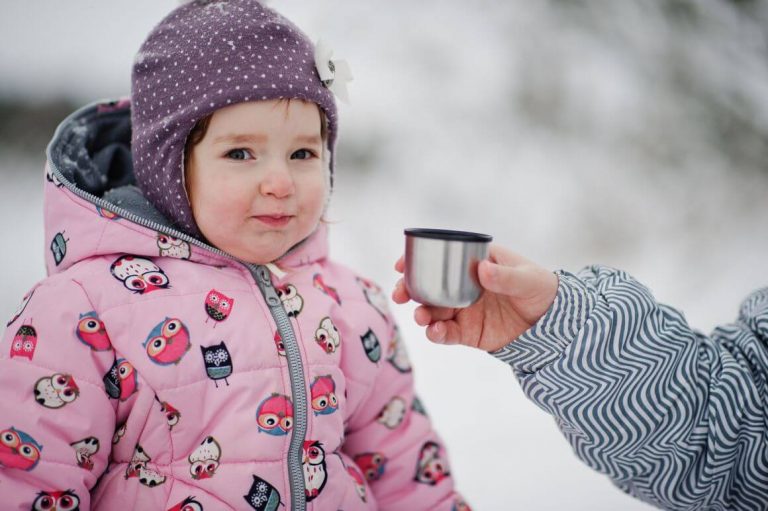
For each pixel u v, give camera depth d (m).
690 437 1.10
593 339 1.04
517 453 2.19
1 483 0.95
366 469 1.35
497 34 4.89
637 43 4.76
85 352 1.05
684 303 3.23
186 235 1.17
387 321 1.40
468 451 2.18
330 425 1.16
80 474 1.01
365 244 3.45
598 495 1.96
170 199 1.18
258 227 1.13
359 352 1.28
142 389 1.06
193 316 1.11
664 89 4.56
